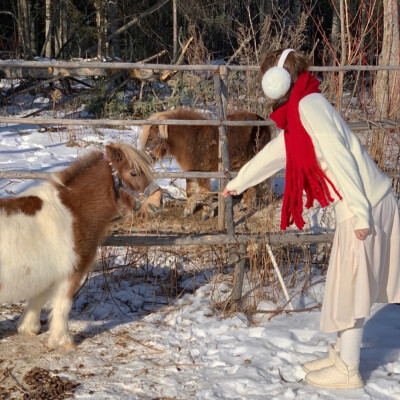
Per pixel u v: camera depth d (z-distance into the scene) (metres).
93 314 4.60
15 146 9.77
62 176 3.84
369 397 3.35
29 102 14.55
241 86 9.52
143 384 3.59
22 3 19.09
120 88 13.80
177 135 6.73
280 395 3.41
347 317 3.26
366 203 2.99
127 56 18.53
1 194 7.00
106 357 3.94
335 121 3.08
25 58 16.47
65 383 3.58
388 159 6.89
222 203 6.05
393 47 9.44
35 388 3.55
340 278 3.24
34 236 3.64
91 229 3.87
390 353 3.83
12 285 3.59
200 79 10.99
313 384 3.48
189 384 3.60
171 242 4.50
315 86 3.19
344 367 3.41
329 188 3.22
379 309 4.53
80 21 18.09
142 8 20.22
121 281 5.21
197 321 4.45
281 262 5.17
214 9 18.88
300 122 3.12
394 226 3.29
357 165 3.06
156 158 6.85
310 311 4.58
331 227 6.11
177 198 7.54
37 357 3.92
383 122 6.10
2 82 15.45
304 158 3.14
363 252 3.14
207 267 5.51
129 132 11.17
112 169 3.97
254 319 4.49
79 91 15.12
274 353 3.91
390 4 9.36
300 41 10.45
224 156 5.63
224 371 3.74
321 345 4.00
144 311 4.69
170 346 4.08
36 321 4.23
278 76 3.09
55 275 3.78
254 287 4.81
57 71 9.75
